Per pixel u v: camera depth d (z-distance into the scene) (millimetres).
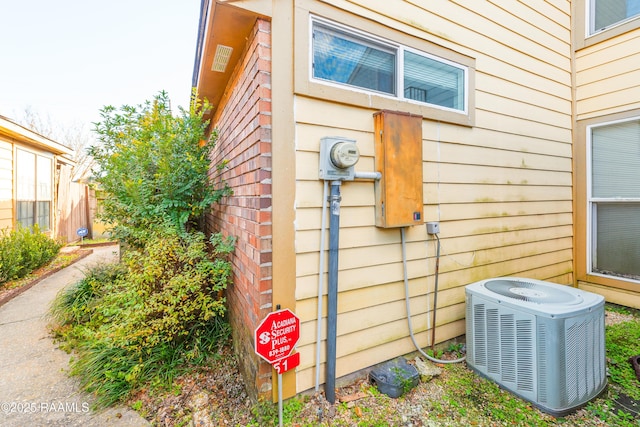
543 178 3641
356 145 2113
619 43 3578
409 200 2398
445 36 2762
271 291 1980
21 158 6723
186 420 1984
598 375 2127
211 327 3006
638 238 3520
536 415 1968
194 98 3465
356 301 2332
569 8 3947
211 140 3576
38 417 2043
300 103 2068
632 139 3533
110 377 2271
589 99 3855
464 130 2930
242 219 2490
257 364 1981
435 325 2764
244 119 2406
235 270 2764
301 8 2057
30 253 5312
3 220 6012
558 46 3795
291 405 2008
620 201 3631
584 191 3922
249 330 2203
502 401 2096
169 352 2598
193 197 3402
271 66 1972
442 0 2742
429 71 2693
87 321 3332
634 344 2789
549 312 1958
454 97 2865
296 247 2061
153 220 3203
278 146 1986
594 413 1988
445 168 2807
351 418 1950
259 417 1898
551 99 3709
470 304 2469
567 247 3934
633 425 1884
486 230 3113
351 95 2260
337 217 2107
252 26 2090
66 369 2615
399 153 2348
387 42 2434
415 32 2574
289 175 2027
